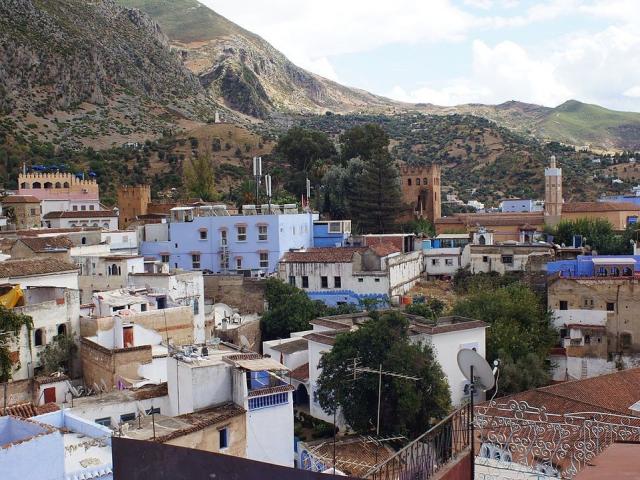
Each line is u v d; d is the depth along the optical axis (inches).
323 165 4990.2
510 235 4576.8
